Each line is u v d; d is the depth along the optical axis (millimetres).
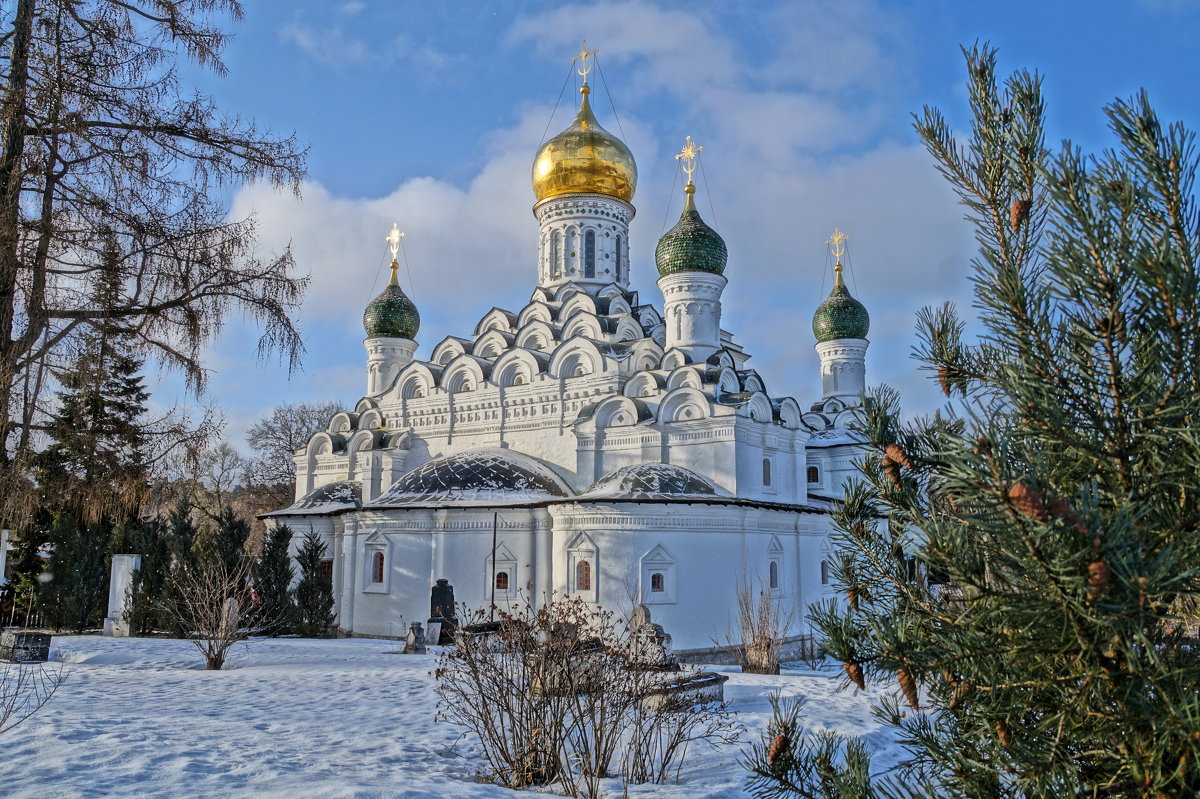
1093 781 3732
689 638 26641
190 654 21234
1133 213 3588
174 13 12305
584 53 42719
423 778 8578
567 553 27562
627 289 41031
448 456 34438
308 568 31719
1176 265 3371
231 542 28234
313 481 40406
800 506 30469
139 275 11734
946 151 4434
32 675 14797
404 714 12523
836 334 43938
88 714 11031
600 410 32781
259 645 24641
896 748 11320
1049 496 3143
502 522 29781
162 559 28172
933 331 4680
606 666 10680
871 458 5043
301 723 11523
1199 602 3740
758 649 19891
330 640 27797
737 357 42344
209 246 12094
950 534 3850
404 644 25594
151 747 8883
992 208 4297
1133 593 3031
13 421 11648
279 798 7027
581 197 40656
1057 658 3637
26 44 11477
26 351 11594
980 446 3340
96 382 11914
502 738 9344
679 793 8562
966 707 4137
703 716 12000
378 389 42938
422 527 30859
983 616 3816
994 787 4098
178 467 13148
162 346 12102
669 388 32062
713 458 30141
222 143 12391
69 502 12680
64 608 30094
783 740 4895
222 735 10141
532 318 39781
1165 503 3588
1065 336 3744
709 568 27469
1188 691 3254
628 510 26984
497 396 36094
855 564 4887
